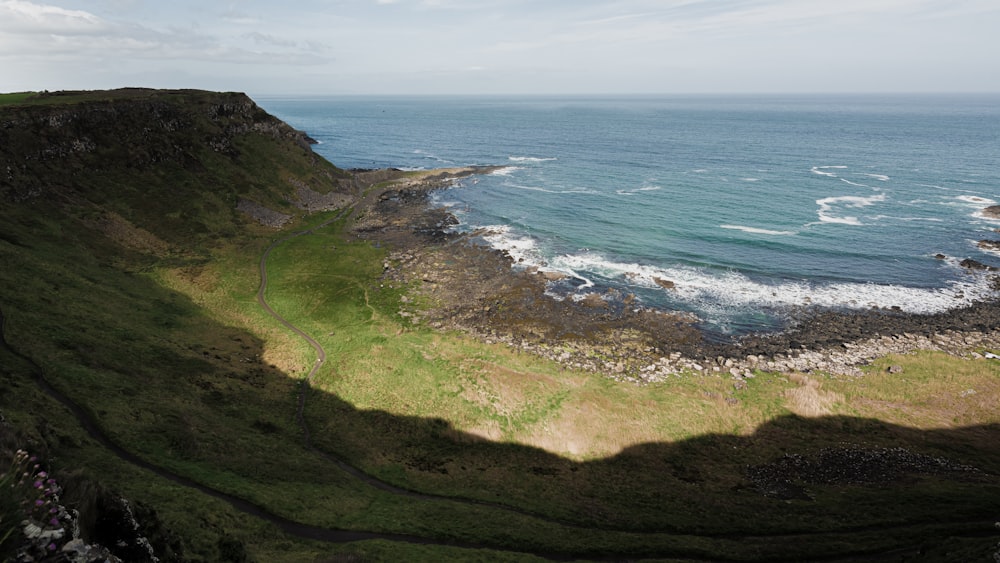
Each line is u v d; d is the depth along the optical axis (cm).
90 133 8056
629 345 5600
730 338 5753
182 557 1909
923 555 2773
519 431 4275
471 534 2966
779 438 4262
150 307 5466
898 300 6556
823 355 5359
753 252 8188
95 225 6831
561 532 3112
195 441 3241
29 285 4697
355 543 2591
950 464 3931
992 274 7181
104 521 1625
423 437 4175
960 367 5059
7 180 6469
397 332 5778
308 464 3544
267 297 6581
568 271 7538
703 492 3653
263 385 4594
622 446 4153
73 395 3209
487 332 5866
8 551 1064
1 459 1520
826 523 3284
